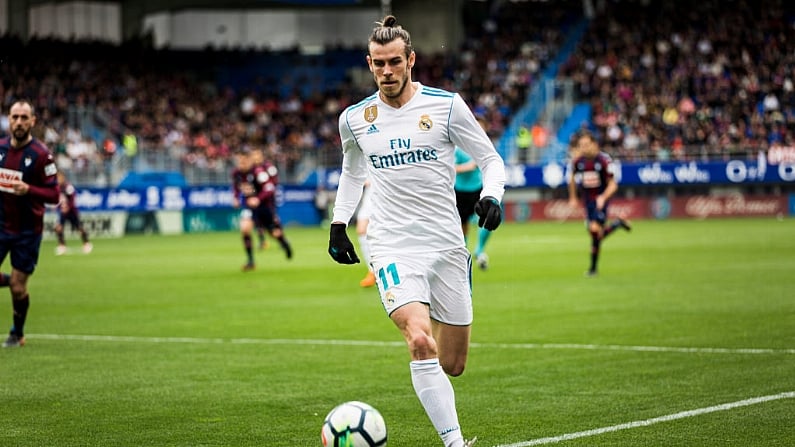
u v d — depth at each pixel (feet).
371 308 121.39
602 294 130.00
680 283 141.49
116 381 74.59
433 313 53.36
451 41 449.89
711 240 238.07
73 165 325.83
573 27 456.45
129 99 388.57
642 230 289.94
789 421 57.98
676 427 57.00
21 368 80.53
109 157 337.72
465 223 152.66
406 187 52.60
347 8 463.01
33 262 90.84
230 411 63.87
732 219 357.41
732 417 59.26
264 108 417.90
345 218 55.83
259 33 467.52
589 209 157.38
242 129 399.44
